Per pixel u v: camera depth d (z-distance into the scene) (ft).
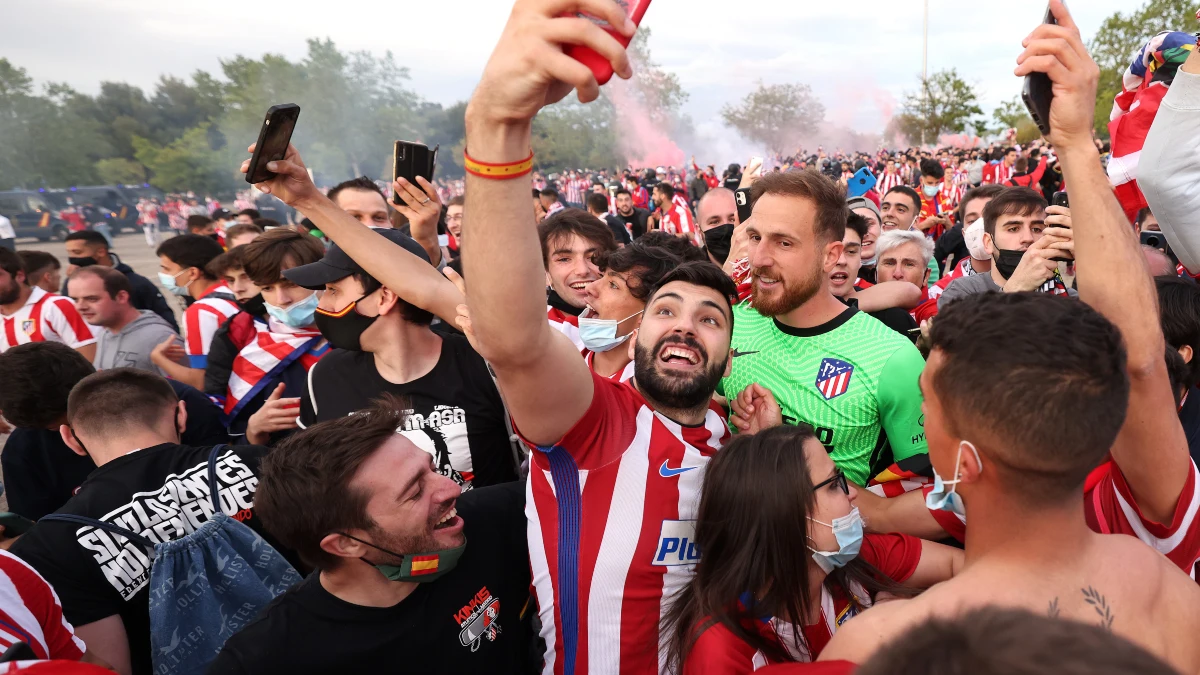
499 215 3.86
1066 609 3.51
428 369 8.59
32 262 19.10
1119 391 3.35
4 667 3.61
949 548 5.79
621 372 8.08
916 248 13.92
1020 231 11.35
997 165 57.57
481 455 8.55
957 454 3.68
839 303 7.73
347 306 8.31
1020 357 3.33
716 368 5.67
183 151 205.16
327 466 5.01
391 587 5.32
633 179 84.74
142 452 7.07
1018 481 3.49
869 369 7.04
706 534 5.16
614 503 5.21
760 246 7.38
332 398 8.75
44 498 9.51
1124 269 4.14
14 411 8.61
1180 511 4.54
